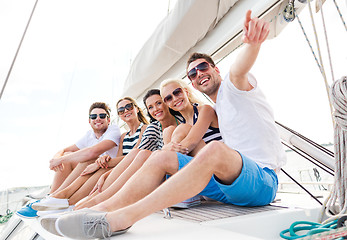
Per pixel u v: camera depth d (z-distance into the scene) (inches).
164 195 38.5
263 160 56.7
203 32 73.3
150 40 94.8
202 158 40.6
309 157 63.5
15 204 170.2
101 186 67.6
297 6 59.2
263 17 63.9
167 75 100.0
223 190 48.3
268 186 51.9
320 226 39.7
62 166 96.2
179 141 67.9
